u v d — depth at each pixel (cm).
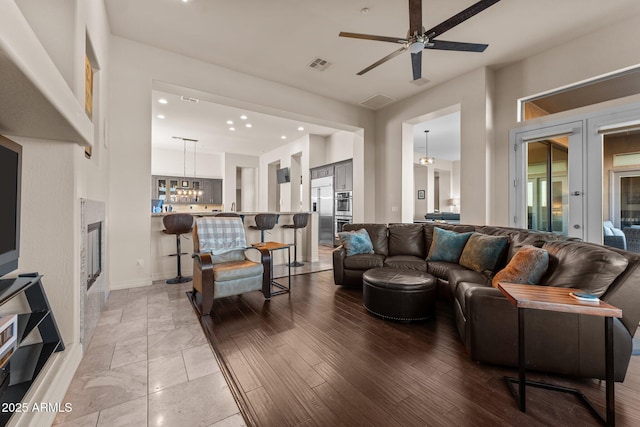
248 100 432
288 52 374
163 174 901
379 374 174
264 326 243
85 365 180
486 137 405
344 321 256
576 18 304
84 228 198
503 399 151
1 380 128
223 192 956
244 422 135
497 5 283
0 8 85
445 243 342
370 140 588
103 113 289
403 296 250
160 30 328
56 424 131
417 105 506
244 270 289
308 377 171
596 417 137
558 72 355
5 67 94
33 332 164
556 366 164
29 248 170
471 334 183
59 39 168
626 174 320
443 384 164
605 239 329
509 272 200
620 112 314
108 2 283
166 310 276
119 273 342
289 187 847
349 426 133
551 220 370
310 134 751
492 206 415
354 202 608
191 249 420
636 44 300
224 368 179
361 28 325
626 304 155
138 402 147
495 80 419
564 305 131
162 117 609
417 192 1013
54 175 176
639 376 171
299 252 537
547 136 368
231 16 304
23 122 145
